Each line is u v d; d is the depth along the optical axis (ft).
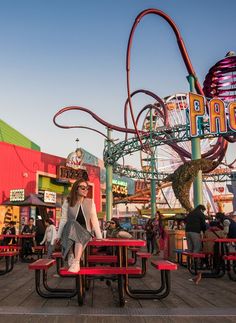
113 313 14.62
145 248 75.41
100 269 16.15
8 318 13.74
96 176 149.59
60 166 123.75
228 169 197.88
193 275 30.27
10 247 35.04
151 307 16.30
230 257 25.59
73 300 18.16
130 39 107.04
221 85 117.50
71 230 16.19
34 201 61.62
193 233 32.40
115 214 214.69
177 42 115.14
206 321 13.55
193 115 111.65
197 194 103.55
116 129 147.74
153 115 179.73
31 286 23.57
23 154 112.37
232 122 109.29
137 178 168.45
